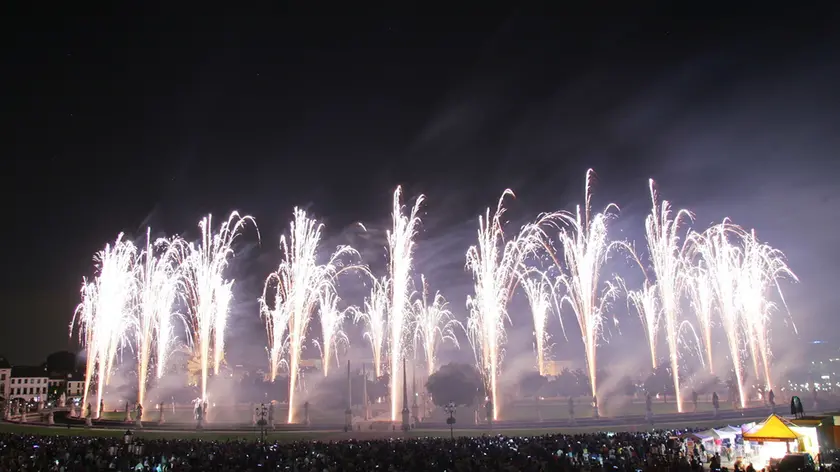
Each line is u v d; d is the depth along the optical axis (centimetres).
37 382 18112
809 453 5041
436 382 9800
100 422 9400
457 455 5338
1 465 4984
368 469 4828
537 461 4988
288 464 5041
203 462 5228
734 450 5784
